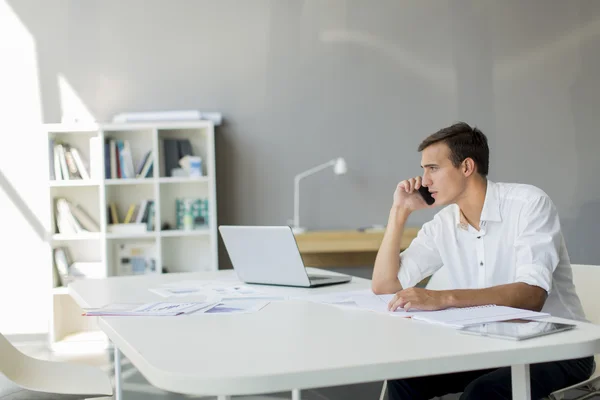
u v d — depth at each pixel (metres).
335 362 1.24
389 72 5.33
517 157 5.33
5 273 5.11
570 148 5.34
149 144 5.16
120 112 5.20
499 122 5.33
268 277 2.47
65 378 2.09
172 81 5.24
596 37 5.34
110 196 5.12
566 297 2.18
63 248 5.08
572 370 1.94
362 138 5.32
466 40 5.33
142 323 1.73
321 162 5.30
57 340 4.88
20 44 5.14
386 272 2.29
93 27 5.18
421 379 2.21
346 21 5.30
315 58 5.30
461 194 2.25
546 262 2.03
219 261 5.25
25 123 5.14
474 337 1.43
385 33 5.32
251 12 5.27
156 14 5.22
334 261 5.11
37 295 5.14
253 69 5.27
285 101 5.29
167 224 5.09
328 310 1.86
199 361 1.28
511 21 5.33
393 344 1.38
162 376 1.20
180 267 5.21
